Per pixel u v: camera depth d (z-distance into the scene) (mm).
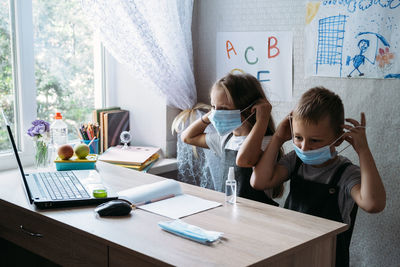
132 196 1656
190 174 2664
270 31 2410
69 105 2621
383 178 2096
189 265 1154
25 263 2146
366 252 2176
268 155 1785
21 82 2297
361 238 2188
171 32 2486
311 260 1389
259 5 2441
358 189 1602
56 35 2516
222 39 2617
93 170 2061
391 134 2059
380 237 2129
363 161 1613
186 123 2600
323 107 1597
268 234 1382
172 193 1739
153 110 2693
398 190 2059
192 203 1659
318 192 1683
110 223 1450
